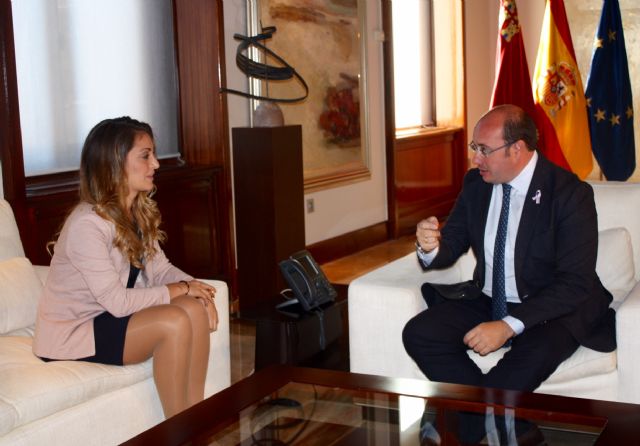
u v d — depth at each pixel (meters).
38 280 2.67
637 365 2.23
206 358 2.47
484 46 8.22
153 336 2.35
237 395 1.92
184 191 4.44
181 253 4.44
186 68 4.60
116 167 2.40
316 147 5.56
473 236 2.59
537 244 2.42
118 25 4.24
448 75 7.62
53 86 3.88
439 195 7.48
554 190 2.41
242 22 4.78
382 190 6.52
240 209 4.36
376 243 6.45
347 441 1.74
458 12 7.53
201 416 1.79
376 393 1.90
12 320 2.53
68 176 3.96
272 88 5.04
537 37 8.00
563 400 1.78
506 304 2.50
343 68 5.84
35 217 3.56
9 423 2.02
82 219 2.37
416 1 7.14
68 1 3.94
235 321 4.39
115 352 2.35
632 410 1.71
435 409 1.83
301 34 5.31
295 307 3.12
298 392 1.96
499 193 2.54
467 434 1.74
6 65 3.28
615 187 2.81
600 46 5.18
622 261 2.66
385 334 2.56
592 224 2.37
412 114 7.18
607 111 5.20
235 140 4.32
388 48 6.34
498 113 2.41
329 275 5.36
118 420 2.34
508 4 4.85
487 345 2.24
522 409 1.75
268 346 2.97
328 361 3.12
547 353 2.23
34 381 2.14
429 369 2.40
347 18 5.86
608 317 2.44
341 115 5.84
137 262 2.48
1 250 2.67
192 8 4.52
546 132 4.84
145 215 2.58
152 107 4.49
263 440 1.77
